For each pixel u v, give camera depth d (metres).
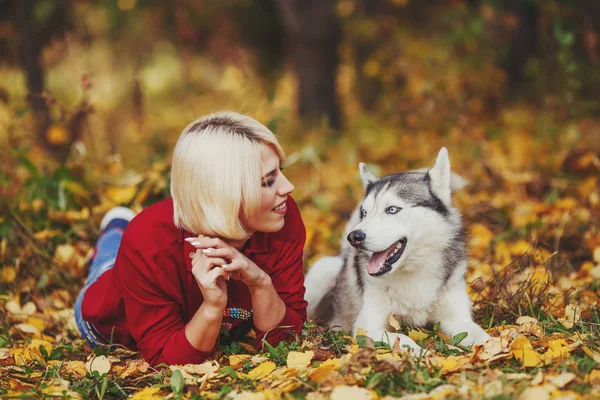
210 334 3.39
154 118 12.67
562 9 10.08
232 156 3.17
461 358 3.34
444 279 4.08
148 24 15.49
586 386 2.92
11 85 11.51
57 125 6.65
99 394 3.25
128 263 3.44
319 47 13.06
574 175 6.90
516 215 6.05
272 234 3.61
